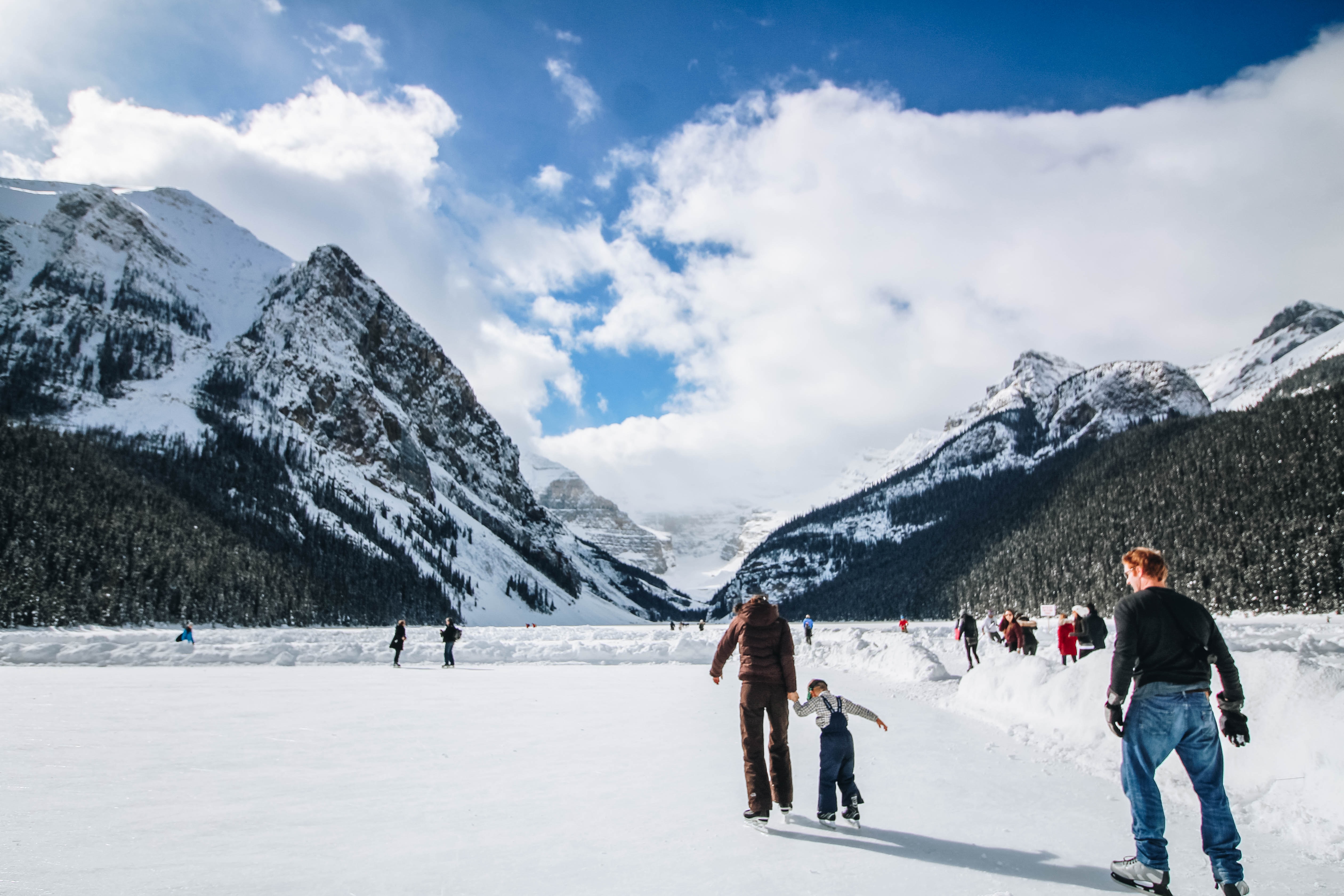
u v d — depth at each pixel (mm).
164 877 4531
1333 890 4480
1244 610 74562
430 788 7281
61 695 15562
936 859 5105
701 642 30938
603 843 5473
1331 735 6328
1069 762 8836
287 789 7191
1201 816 5094
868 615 171750
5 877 4477
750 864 4965
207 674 21688
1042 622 39625
